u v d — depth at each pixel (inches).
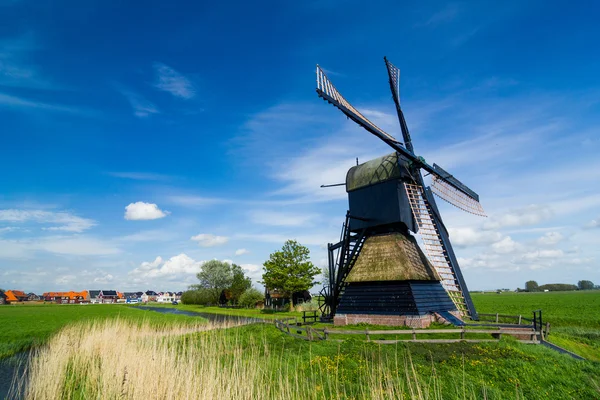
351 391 442.6
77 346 765.3
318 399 427.8
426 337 677.9
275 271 2063.2
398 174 922.7
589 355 734.5
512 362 527.8
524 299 3348.9
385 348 609.3
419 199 944.3
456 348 593.0
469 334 692.7
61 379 548.7
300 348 663.1
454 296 907.4
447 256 930.7
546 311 1948.8
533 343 646.5
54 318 1689.2
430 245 905.5
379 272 858.8
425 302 819.4
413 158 946.7
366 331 647.8
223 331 949.8
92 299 6225.4
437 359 547.8
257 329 942.4
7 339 1017.5
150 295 7583.7
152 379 443.5
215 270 3378.4
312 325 959.0
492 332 645.9
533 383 465.4
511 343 625.9
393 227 940.0
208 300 3521.2
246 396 410.9
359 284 898.7
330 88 831.1
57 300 5698.8
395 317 805.9
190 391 421.1
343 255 1025.5
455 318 847.7
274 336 807.7
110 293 6579.7
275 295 2650.1
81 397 492.4
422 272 857.5
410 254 879.7
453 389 441.1
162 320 1573.6
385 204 936.9
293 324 986.7
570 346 754.8
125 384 439.8
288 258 2139.5
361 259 924.0
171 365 485.4
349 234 1016.2
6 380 621.9
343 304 911.7
